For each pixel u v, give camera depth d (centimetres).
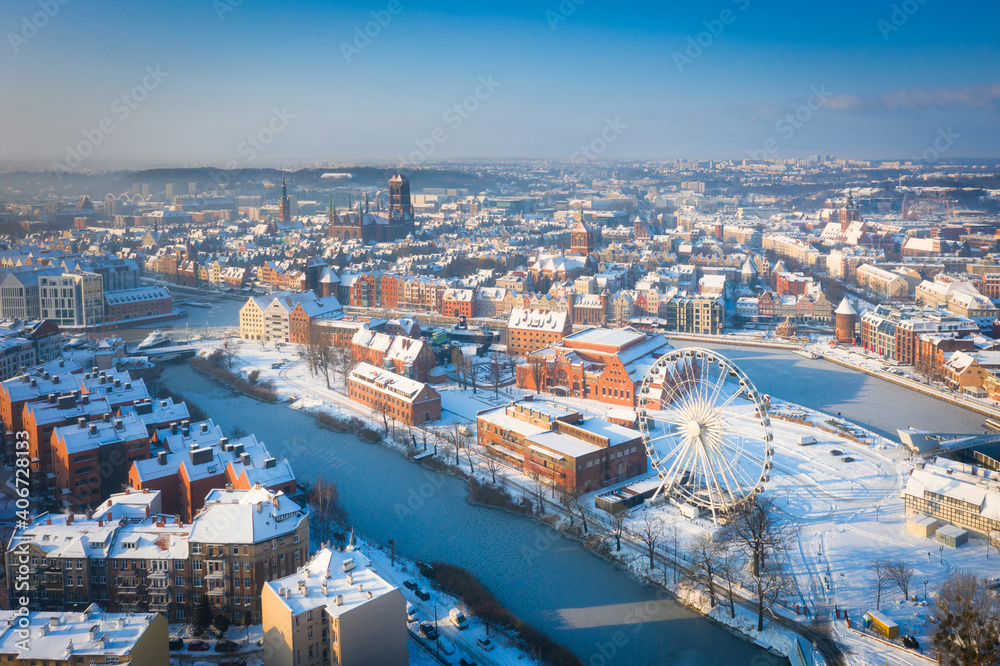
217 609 19525
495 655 18550
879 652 18250
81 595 19775
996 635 17025
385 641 17175
